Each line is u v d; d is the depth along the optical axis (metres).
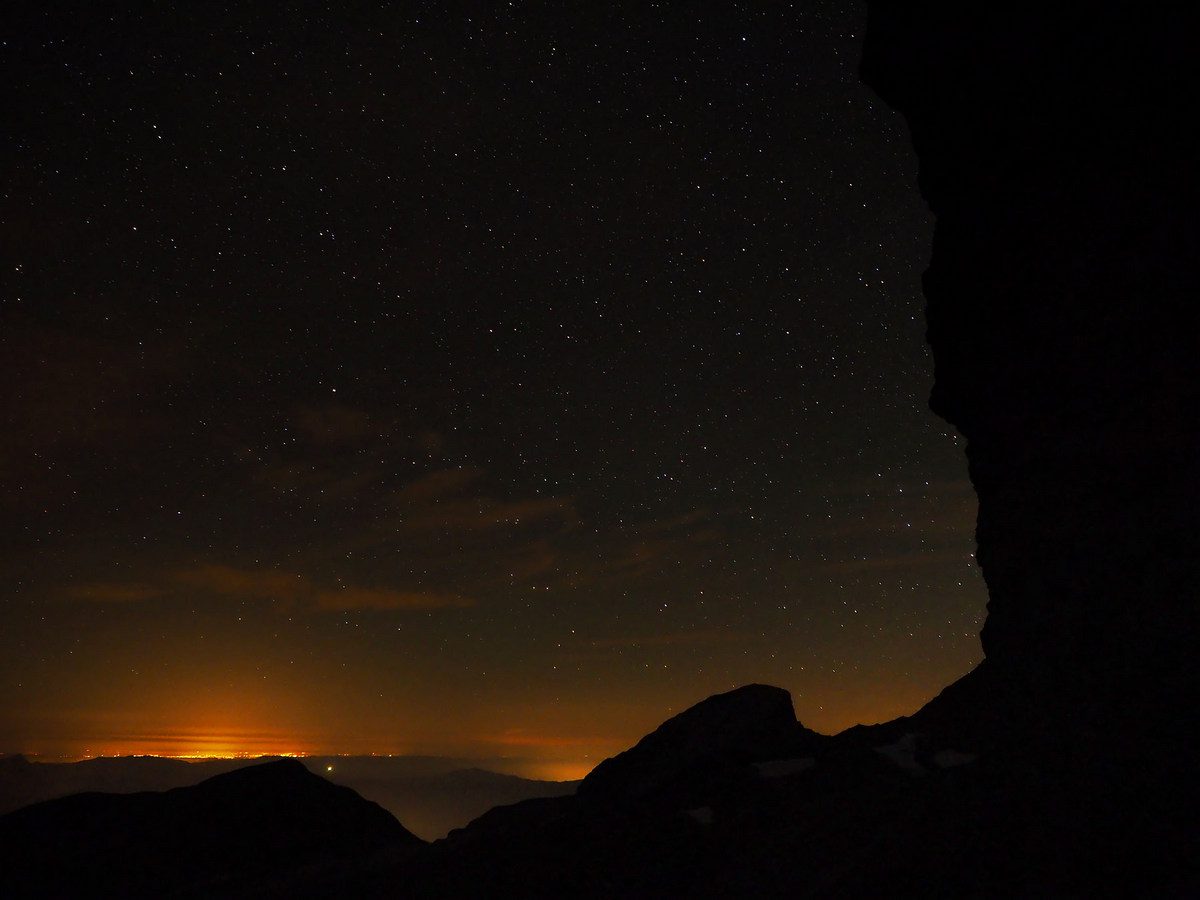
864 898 4.60
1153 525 5.89
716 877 5.80
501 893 6.49
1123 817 4.30
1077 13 6.95
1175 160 6.29
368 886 7.21
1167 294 6.27
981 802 4.91
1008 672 6.46
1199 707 4.75
